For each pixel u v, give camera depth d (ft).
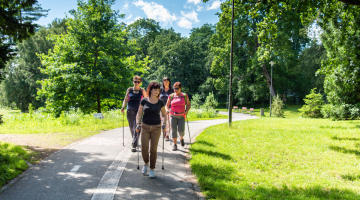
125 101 20.29
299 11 34.09
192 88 195.52
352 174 17.03
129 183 13.33
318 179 16.10
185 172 15.55
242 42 118.42
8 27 17.66
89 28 68.03
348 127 36.81
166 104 21.30
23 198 11.11
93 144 22.45
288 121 52.80
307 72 109.91
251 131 33.45
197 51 184.75
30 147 20.26
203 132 31.78
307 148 23.85
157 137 14.33
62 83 64.08
